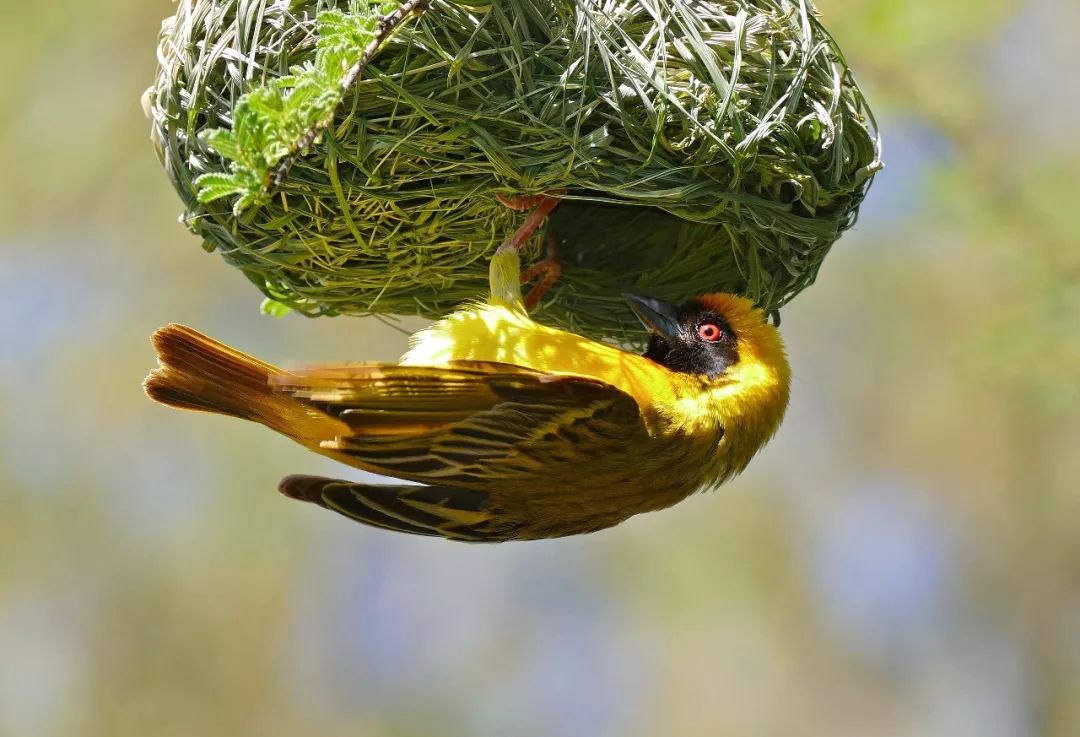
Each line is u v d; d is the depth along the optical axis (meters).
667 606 17.88
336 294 7.79
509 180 6.76
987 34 12.48
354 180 6.67
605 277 8.15
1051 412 12.33
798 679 18.12
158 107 7.08
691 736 17.80
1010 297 13.86
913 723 18.09
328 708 16.53
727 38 6.70
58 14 14.35
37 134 14.53
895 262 16.09
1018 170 12.30
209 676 16.12
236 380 6.87
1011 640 18.34
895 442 17.77
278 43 6.50
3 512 15.43
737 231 7.42
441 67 6.38
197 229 7.30
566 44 6.46
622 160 6.62
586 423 6.83
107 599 15.87
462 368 6.54
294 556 16.16
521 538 7.49
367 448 6.82
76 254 14.88
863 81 12.05
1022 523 18.14
